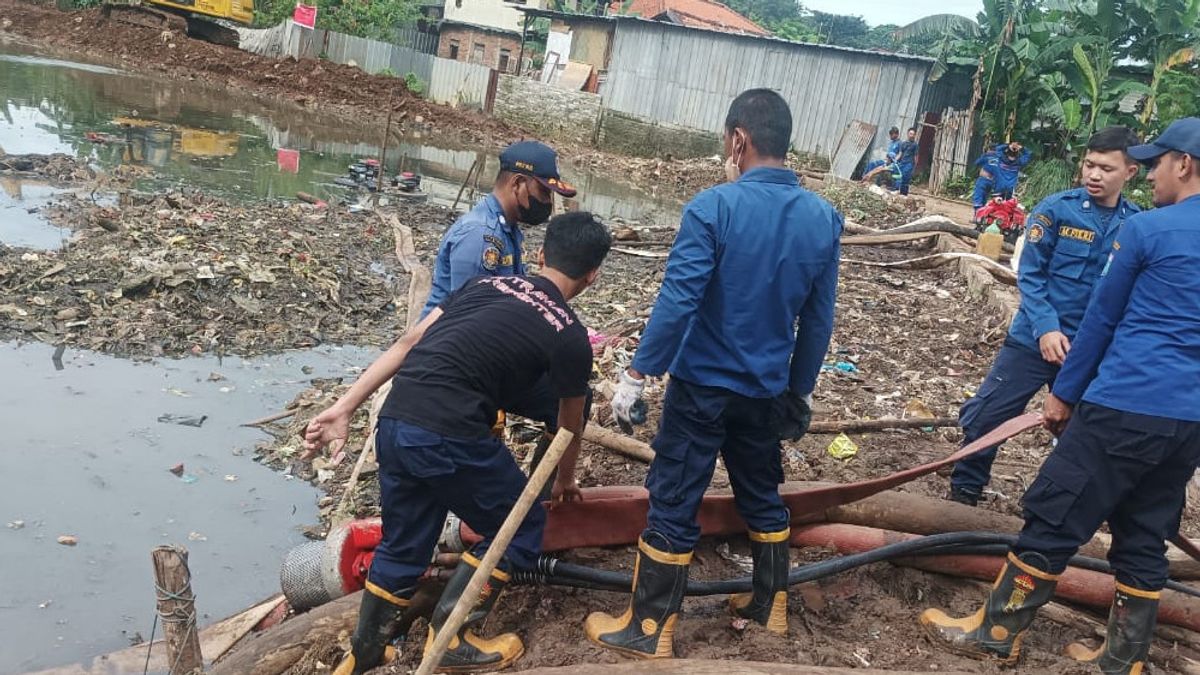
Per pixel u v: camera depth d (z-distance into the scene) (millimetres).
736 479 3434
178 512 5469
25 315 7973
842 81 26234
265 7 42312
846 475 5105
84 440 6141
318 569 3771
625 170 26250
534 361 3070
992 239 11945
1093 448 3133
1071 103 20984
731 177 3324
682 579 3225
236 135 20469
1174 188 3197
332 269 10258
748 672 3025
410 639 3615
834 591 3850
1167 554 4016
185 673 3197
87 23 35125
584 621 3492
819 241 3117
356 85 31734
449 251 3711
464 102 33500
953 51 24516
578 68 33250
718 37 28109
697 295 2988
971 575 3916
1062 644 3645
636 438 5371
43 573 4758
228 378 7453
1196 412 3008
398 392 3031
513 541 3191
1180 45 20859
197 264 9359
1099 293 3201
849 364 7461
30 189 11891
